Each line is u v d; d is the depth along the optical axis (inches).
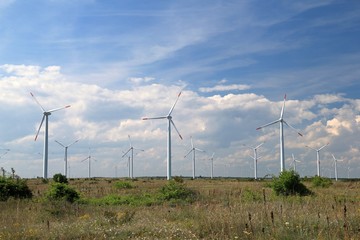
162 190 1658.5
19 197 1492.4
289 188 1519.4
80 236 657.6
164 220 808.9
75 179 4532.5
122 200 1534.2
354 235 554.6
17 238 657.0
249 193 1418.6
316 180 2277.3
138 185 2743.6
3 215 964.0
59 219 952.3
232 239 578.9
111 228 692.7
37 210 1074.1
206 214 799.7
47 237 657.6
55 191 1471.5
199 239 620.1
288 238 562.9
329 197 1237.1
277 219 681.0
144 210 1131.3
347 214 694.5
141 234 658.2
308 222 649.6
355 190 1795.0
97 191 2055.9
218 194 1604.3
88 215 957.8
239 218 695.7
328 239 548.1
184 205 1259.8
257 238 576.7
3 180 1536.7
